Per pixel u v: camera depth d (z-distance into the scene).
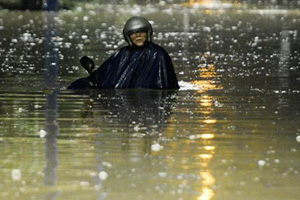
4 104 21.36
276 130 17.61
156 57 24.20
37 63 31.64
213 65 31.23
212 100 22.00
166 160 14.80
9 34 46.34
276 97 22.58
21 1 72.12
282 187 13.00
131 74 24.28
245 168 14.23
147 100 21.95
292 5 84.31
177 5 83.75
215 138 16.77
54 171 13.99
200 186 13.05
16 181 13.36
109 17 63.62
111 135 17.08
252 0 94.00
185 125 18.22
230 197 12.44
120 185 13.11
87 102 21.66
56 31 49.03
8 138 16.80
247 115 19.52
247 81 26.20
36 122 18.64
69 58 33.59
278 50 37.50
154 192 12.72
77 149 15.71
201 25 55.50
